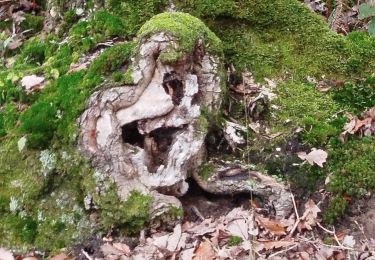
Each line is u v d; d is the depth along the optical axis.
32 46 2.01
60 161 1.55
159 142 1.56
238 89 1.75
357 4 2.20
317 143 1.64
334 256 1.46
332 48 1.81
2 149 1.61
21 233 1.56
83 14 1.94
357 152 1.62
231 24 1.83
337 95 1.75
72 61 1.77
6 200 1.58
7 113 1.70
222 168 1.58
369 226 1.53
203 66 1.60
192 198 1.61
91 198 1.52
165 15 1.62
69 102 1.57
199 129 1.54
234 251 1.47
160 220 1.53
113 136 1.50
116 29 1.79
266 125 1.69
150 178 1.52
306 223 1.53
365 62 1.80
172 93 1.55
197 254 1.47
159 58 1.52
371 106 1.72
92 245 1.53
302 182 1.59
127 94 1.52
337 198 1.56
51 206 1.56
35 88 1.72
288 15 1.82
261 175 1.58
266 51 1.81
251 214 1.55
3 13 2.29
